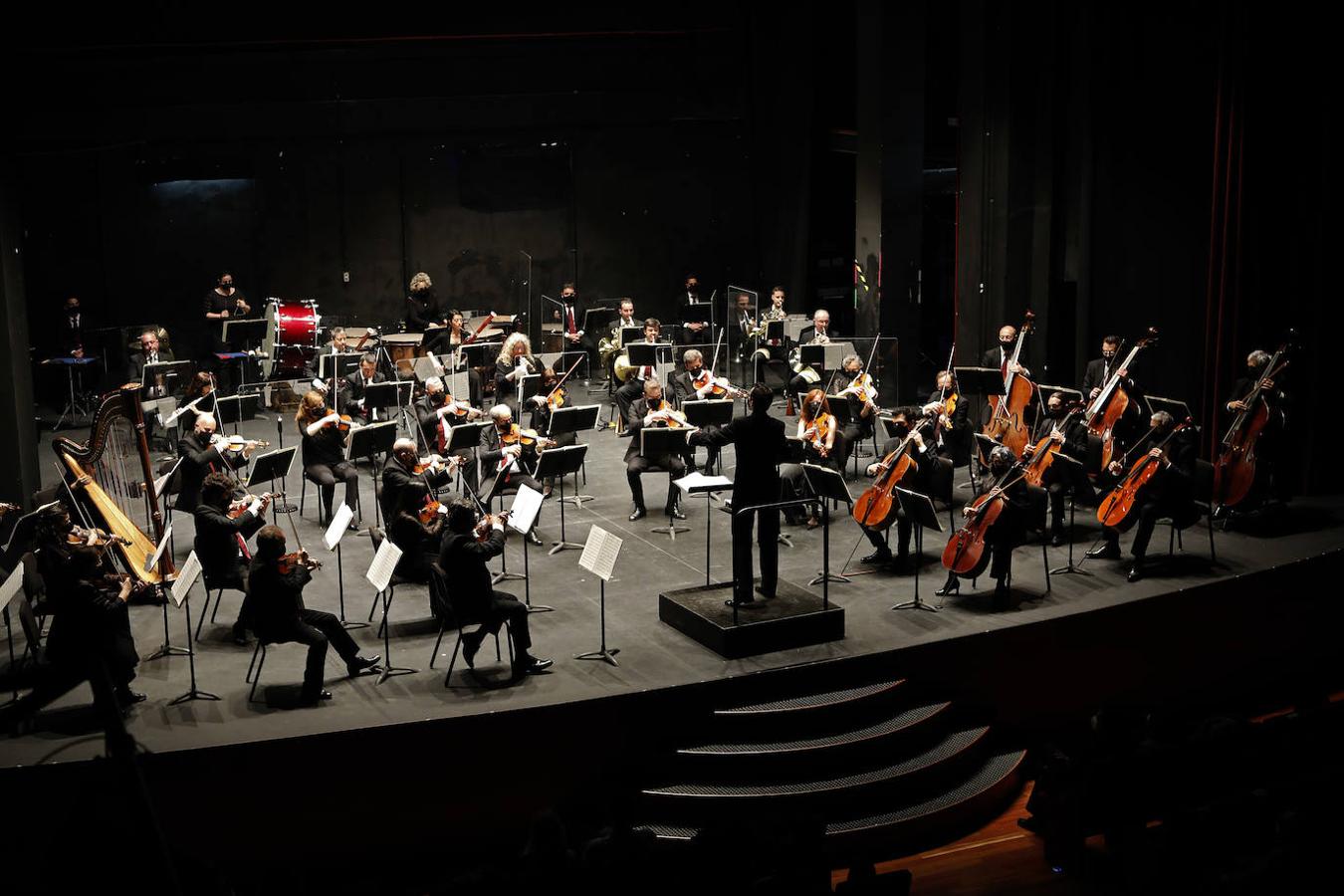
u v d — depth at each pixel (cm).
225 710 904
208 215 2019
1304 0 1305
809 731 949
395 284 2097
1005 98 1628
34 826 837
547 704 904
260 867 876
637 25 2041
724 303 2180
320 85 2014
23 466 1250
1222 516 1291
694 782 920
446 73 2047
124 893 655
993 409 1435
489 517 970
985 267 1694
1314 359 1357
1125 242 1477
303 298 2070
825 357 1647
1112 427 1293
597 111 2097
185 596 909
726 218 2162
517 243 2122
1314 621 1203
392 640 1027
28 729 881
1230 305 1353
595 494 1404
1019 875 874
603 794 927
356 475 1307
